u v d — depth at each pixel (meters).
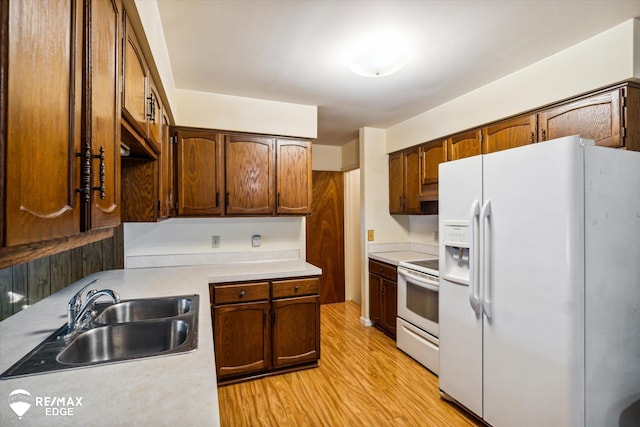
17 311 1.48
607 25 1.72
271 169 2.86
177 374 0.95
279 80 2.43
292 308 2.59
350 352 3.03
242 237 3.04
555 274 1.49
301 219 3.24
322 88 2.58
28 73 0.52
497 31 1.77
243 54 2.04
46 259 1.75
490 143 2.51
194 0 1.51
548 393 1.52
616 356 1.55
